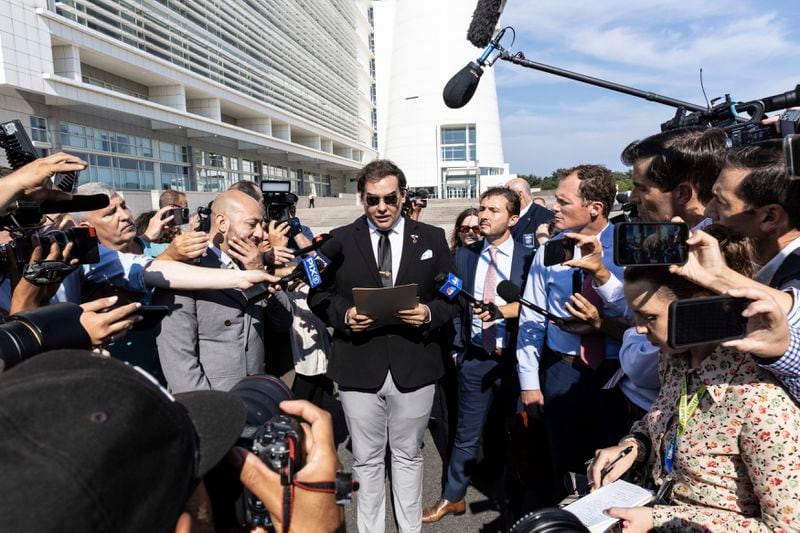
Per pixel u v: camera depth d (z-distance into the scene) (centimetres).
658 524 129
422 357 263
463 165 5428
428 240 277
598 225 260
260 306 288
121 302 239
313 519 85
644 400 210
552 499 290
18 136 178
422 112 5453
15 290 161
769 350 107
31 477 50
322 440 92
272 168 4338
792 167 112
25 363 65
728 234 137
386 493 339
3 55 1858
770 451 116
